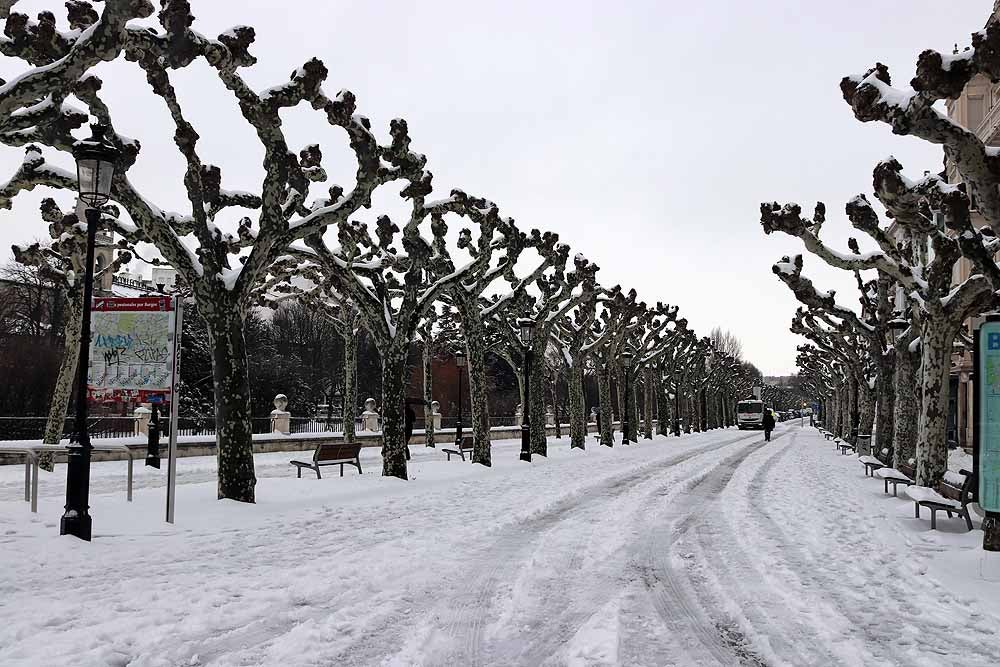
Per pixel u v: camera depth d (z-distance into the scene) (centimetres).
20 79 941
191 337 4500
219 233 1321
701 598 740
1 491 1473
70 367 1814
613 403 7775
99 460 2217
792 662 556
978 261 1052
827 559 927
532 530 1131
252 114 1265
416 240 1838
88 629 595
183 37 1137
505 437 4662
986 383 900
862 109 996
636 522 1220
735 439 4934
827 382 5947
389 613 670
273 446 2908
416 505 1384
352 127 1415
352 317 2961
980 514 938
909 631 633
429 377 3444
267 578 789
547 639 605
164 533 1023
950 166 3081
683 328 4791
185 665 530
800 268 1912
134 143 1244
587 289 2822
